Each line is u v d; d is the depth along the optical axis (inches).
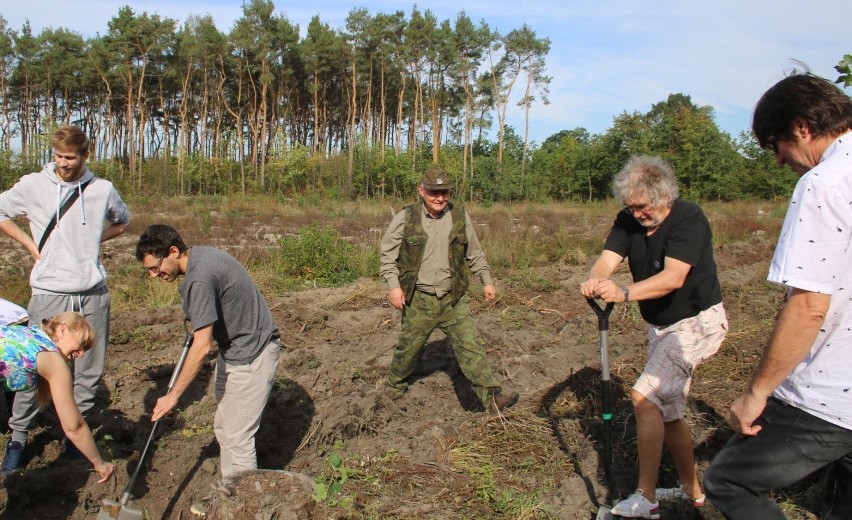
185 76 2164.1
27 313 183.6
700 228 143.4
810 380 109.2
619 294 140.3
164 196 1552.7
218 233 741.3
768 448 113.3
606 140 1705.2
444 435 203.5
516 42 2154.3
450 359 276.2
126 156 2588.6
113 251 575.5
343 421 207.9
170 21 2033.7
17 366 143.6
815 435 109.3
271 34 2009.1
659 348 149.2
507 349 293.3
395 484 174.1
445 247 215.0
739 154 1700.3
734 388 238.5
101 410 224.5
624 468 183.2
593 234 740.0
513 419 212.5
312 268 461.4
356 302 381.7
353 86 2017.7
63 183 182.2
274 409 215.6
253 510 147.8
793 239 103.4
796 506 165.2
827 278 101.2
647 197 141.6
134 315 335.9
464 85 2143.2
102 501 157.2
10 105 2370.8
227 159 1991.9
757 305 370.3
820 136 107.7
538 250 580.4
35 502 168.4
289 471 176.4
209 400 233.3
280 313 335.9
